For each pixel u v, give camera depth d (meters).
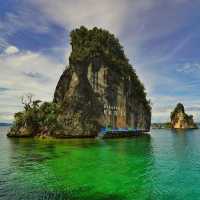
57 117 72.69
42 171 25.39
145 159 32.75
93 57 79.62
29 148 46.44
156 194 18.03
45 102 84.25
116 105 84.19
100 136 69.81
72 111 72.50
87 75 77.88
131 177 22.73
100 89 79.75
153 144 55.44
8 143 57.97
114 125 82.38
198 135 101.38
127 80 90.75
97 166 27.78
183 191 18.72
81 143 55.22
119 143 55.41
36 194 17.92
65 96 76.25
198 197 17.48
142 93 100.00
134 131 83.62
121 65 88.50
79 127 71.94
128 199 17.00
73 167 27.33
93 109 76.19
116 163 29.69
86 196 17.50
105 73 81.56
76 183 20.69
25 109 84.75
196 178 22.38
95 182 20.95
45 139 70.25
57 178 22.38
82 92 74.88
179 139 75.19
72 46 84.19
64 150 42.28
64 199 16.89
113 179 22.00
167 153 39.25
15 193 18.11
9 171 25.59
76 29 84.69
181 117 195.25
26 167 27.62
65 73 89.19
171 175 23.58
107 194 17.94
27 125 82.06
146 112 103.56
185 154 38.19
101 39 84.31
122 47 93.38
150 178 22.34
